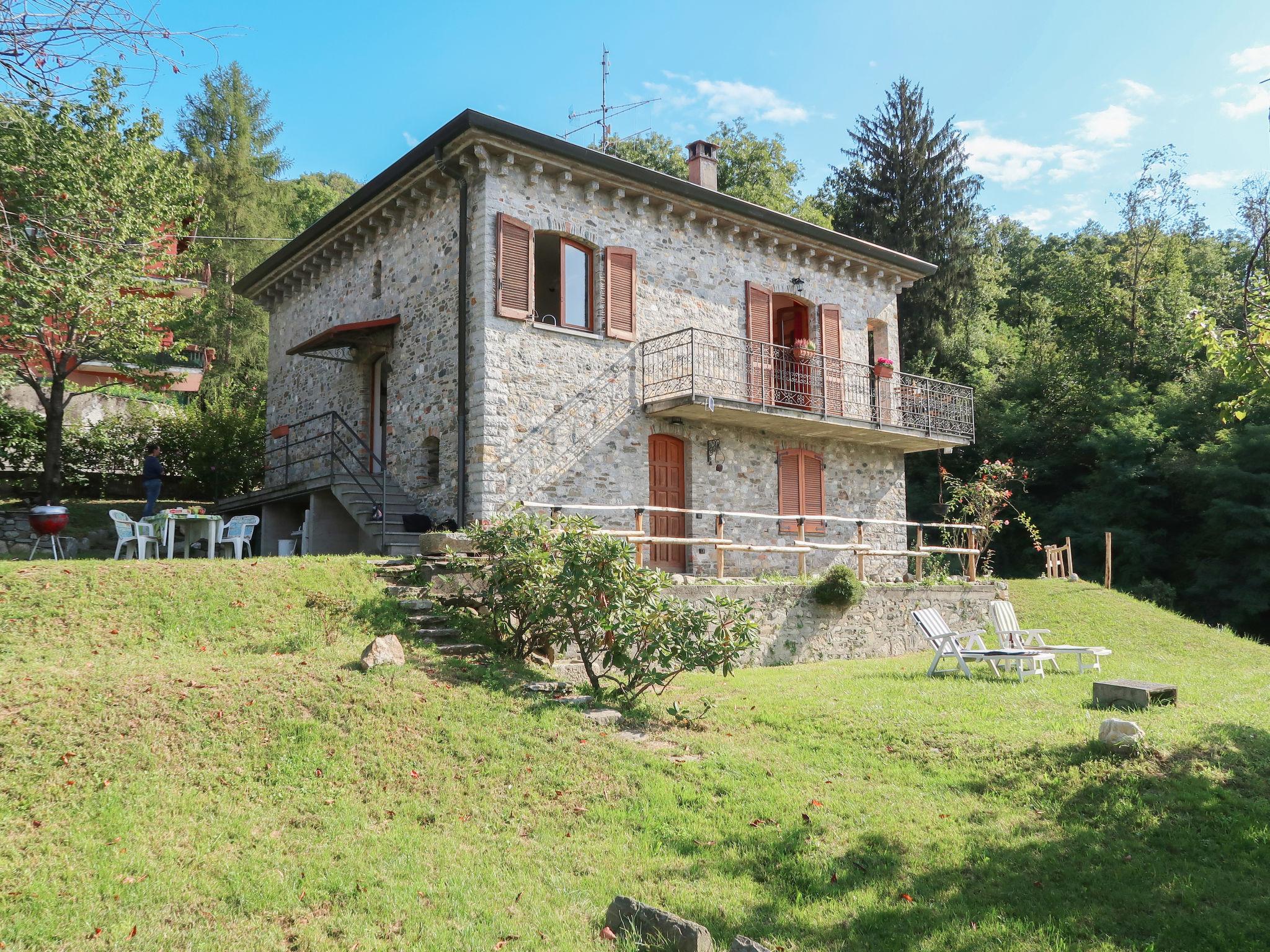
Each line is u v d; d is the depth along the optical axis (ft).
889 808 18.79
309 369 57.88
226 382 89.97
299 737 19.58
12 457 55.88
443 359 43.14
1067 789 19.31
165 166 48.91
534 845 16.60
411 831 16.66
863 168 106.22
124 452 62.59
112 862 14.56
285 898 13.92
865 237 103.55
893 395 59.93
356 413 51.26
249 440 65.77
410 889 14.44
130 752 18.06
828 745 22.80
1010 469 66.44
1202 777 19.45
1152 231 107.45
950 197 102.99
